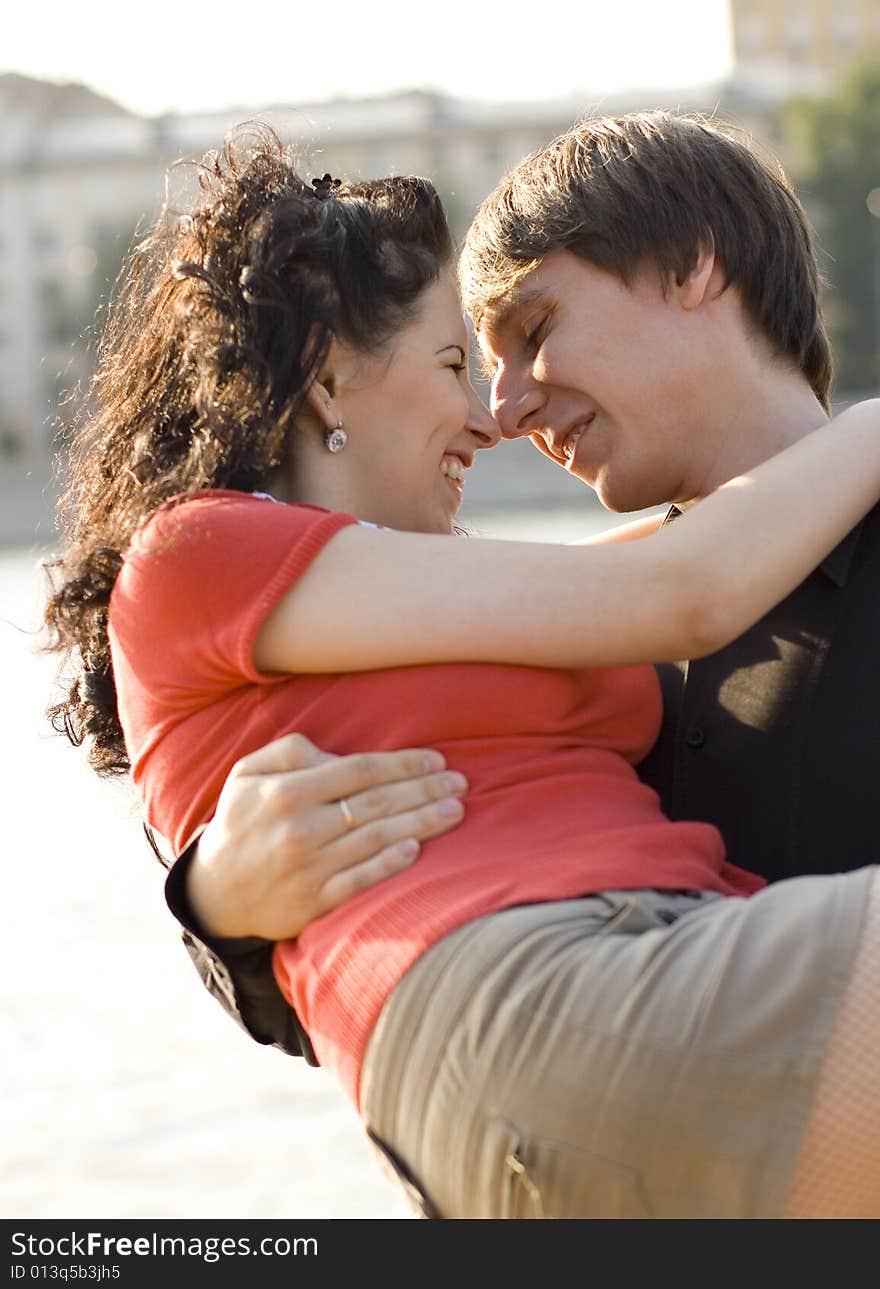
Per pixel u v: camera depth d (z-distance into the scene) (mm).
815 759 2182
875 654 2176
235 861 1903
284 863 1872
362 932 1838
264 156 2260
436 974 1771
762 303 2379
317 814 1879
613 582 1927
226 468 2084
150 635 1997
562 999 1712
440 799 1911
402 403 2195
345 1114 5910
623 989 1701
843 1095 1638
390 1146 1802
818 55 87688
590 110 2549
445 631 1917
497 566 1938
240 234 2166
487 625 1917
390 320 2176
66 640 2244
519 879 1827
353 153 72562
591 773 1999
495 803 1923
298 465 2182
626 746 2145
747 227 2359
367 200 2244
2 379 74500
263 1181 5297
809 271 2449
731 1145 1643
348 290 2150
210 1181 5324
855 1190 1638
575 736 2043
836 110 65125
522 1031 1712
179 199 2289
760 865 2207
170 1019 7199
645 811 2012
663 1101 1658
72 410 2369
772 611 2252
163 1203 5129
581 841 1888
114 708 2305
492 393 2500
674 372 2363
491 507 43188
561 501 43250
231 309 2123
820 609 2211
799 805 2186
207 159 2285
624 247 2342
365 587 1929
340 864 1874
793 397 2412
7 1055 6789
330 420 2168
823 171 64188
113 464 2242
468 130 72438
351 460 2197
